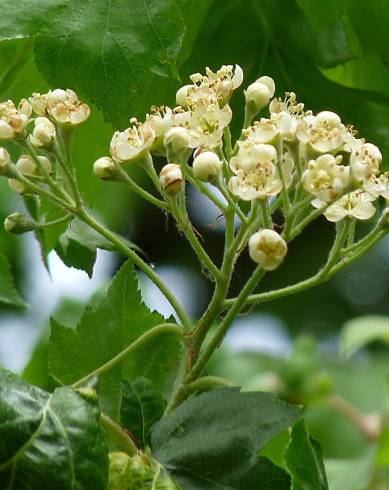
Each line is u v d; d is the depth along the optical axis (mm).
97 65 528
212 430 488
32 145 520
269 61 626
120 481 481
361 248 517
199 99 507
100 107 527
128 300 536
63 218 535
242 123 619
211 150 507
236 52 624
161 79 602
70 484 461
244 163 492
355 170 488
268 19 623
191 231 504
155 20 530
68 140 511
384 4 596
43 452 462
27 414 464
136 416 498
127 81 527
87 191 614
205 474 484
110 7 531
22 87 594
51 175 530
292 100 527
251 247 482
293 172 506
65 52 529
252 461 483
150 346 535
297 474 498
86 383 476
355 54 624
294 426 500
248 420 487
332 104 627
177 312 514
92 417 469
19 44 587
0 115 511
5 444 460
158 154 513
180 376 512
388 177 536
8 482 459
